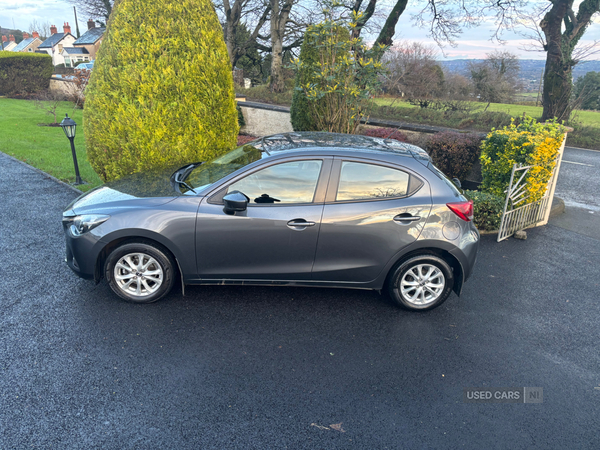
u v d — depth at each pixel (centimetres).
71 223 404
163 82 609
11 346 341
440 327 409
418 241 403
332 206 393
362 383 325
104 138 630
